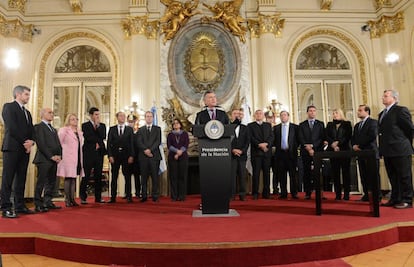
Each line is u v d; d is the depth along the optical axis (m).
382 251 2.30
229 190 3.20
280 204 4.13
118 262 2.03
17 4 7.06
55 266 2.08
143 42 7.02
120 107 7.09
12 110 3.47
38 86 7.14
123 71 7.19
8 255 2.37
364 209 3.49
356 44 7.45
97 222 2.88
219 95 7.09
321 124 4.89
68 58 7.50
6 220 3.09
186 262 1.96
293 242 2.04
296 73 7.48
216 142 3.21
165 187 6.53
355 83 7.46
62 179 6.86
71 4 7.19
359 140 4.31
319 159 3.17
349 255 2.19
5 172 3.39
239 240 2.04
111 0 7.38
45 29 7.34
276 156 5.06
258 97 7.09
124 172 4.98
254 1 7.41
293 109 7.20
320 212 3.12
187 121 6.91
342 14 7.49
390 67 7.15
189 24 7.25
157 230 2.42
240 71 7.14
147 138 4.98
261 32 7.16
